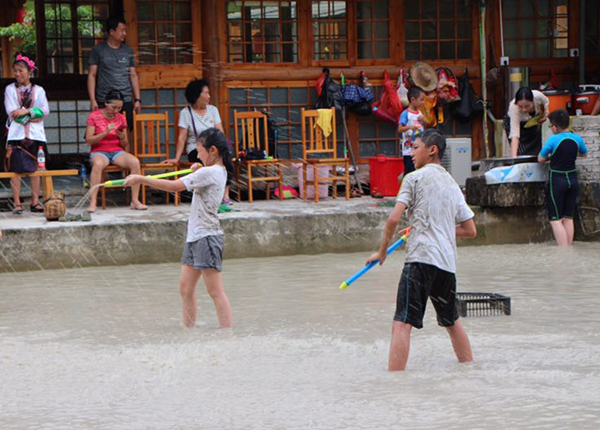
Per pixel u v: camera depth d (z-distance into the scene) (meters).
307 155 23.02
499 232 20.03
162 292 14.70
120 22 21.09
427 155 9.79
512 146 20.47
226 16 22.27
